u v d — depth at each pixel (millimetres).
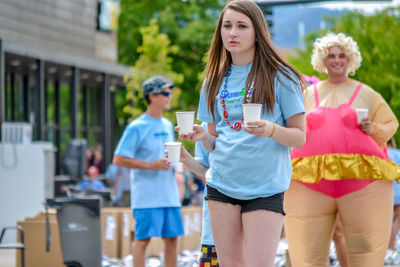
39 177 24438
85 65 36094
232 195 7754
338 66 11547
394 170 11008
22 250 13258
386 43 35875
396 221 18641
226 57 8188
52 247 15883
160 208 14086
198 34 66625
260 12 7922
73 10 41312
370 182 10891
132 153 14242
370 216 10875
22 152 23438
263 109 7750
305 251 11148
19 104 34656
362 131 11055
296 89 7773
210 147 8172
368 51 35906
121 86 45781
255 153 7641
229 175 7746
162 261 17688
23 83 34969
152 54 45844
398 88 34750
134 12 71438
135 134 14359
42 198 24562
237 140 7742
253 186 7664
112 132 45719
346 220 11016
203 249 10352
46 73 36500
